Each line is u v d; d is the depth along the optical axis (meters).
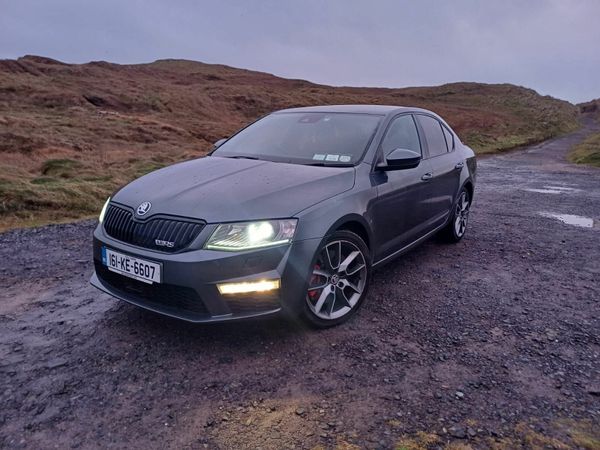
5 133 18.00
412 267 4.56
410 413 2.26
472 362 2.76
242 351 2.84
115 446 2.03
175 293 2.70
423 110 4.82
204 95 56.66
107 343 2.93
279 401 2.36
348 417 2.23
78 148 18.05
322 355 2.81
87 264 4.60
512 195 9.66
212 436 2.09
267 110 57.19
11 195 7.26
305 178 3.14
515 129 50.56
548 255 5.07
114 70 65.88
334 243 3.10
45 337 3.01
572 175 13.94
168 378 2.55
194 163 3.69
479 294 3.87
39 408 2.27
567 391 2.47
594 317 3.45
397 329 3.18
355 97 80.00
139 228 2.82
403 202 3.85
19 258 4.75
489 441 2.07
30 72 47.94
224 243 2.63
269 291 2.73
